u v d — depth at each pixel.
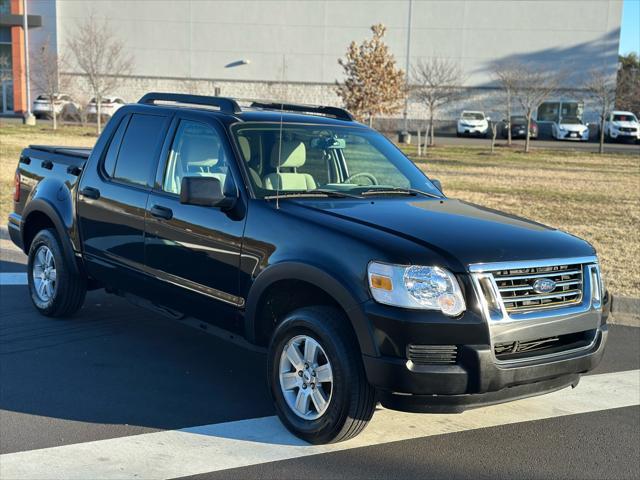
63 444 4.18
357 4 46.62
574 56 46.06
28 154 6.95
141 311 6.93
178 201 5.09
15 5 46.69
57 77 38.09
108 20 46.97
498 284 3.95
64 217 6.16
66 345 5.90
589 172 23.33
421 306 3.80
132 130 5.77
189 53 47.50
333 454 4.18
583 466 4.17
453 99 43.88
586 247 4.41
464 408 3.91
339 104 47.50
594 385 5.53
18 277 7.98
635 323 7.34
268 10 46.94
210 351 5.91
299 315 4.21
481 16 46.38
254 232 4.53
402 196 5.10
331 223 4.25
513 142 40.00
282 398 4.38
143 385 5.14
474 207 5.04
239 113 5.25
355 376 3.97
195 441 4.28
